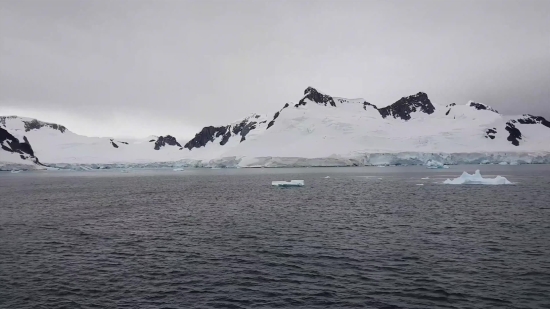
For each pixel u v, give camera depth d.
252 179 129.62
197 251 29.27
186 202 61.69
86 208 55.44
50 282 22.66
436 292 20.22
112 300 19.92
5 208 56.00
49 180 141.25
